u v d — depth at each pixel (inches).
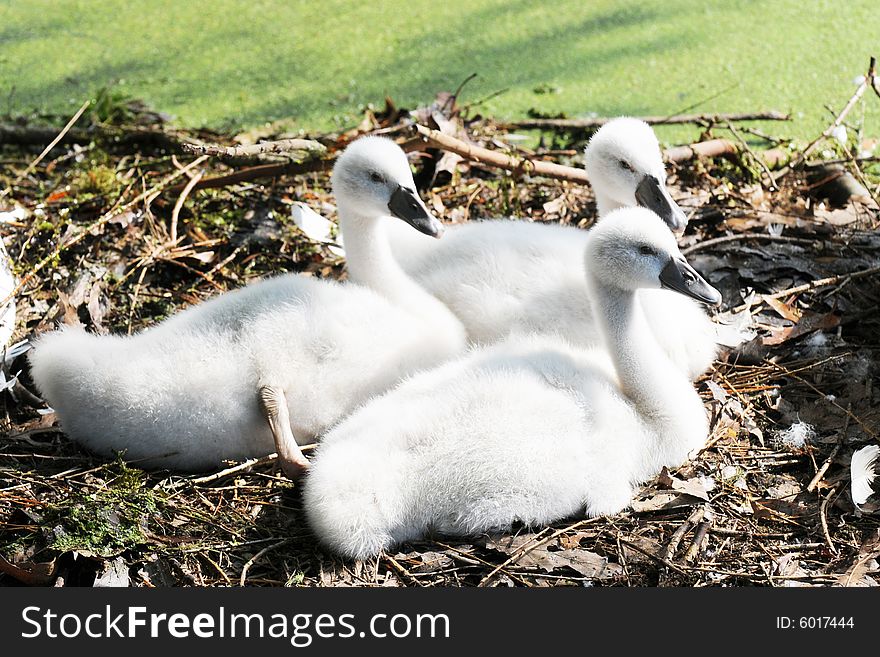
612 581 53.1
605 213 64.1
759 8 85.7
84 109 76.5
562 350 57.4
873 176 74.2
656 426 56.6
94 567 53.3
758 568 53.7
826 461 57.2
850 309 63.7
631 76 81.1
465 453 53.7
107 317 65.2
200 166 74.7
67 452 57.8
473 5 87.5
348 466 53.2
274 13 87.6
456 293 61.2
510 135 77.1
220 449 57.1
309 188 73.3
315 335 57.2
